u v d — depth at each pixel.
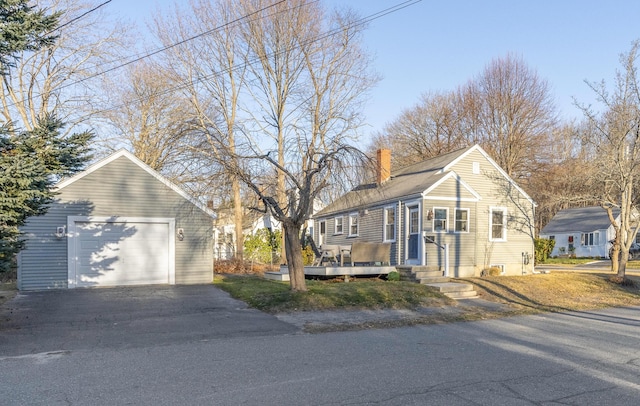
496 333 10.38
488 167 23.28
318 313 12.46
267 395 5.95
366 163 13.14
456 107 47.44
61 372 7.04
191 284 18.41
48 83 25.72
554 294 17.08
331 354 8.24
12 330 10.19
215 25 26.36
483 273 21.77
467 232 22.12
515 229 23.53
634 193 21.66
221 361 7.72
